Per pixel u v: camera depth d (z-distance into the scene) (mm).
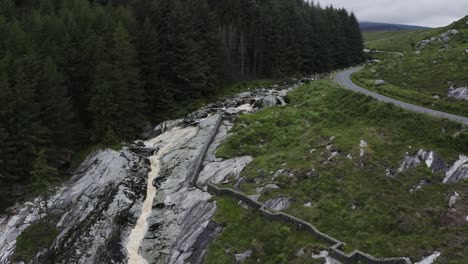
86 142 58500
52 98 52344
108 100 57062
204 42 81188
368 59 142250
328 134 47094
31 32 62125
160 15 77188
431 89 56531
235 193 39625
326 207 35625
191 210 40438
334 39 123562
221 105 73188
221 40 87938
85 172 51531
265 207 37125
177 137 60281
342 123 50062
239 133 51906
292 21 108812
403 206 33688
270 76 101500
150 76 71250
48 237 41344
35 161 46844
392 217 33000
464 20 86438
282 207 37000
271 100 66000
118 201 44562
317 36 112438
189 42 75812
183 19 76438
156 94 72250
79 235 40969
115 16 74375
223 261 33438
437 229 30938
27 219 43906
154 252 38156
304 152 44688
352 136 45125
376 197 35469
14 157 47969
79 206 45000
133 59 65688
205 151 50094
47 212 42750
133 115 63656
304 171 40750
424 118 43062
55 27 63531
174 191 44875
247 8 106312
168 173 49156
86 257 38625
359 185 37375
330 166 40750
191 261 35344
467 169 35031
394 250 29766
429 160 37281
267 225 35156
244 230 35500
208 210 39250
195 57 76688
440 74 61000
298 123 52469
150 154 56156
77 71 60875
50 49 58781
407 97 55062
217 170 45812
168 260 36750
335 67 121750
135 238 40562
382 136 43562
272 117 55406
